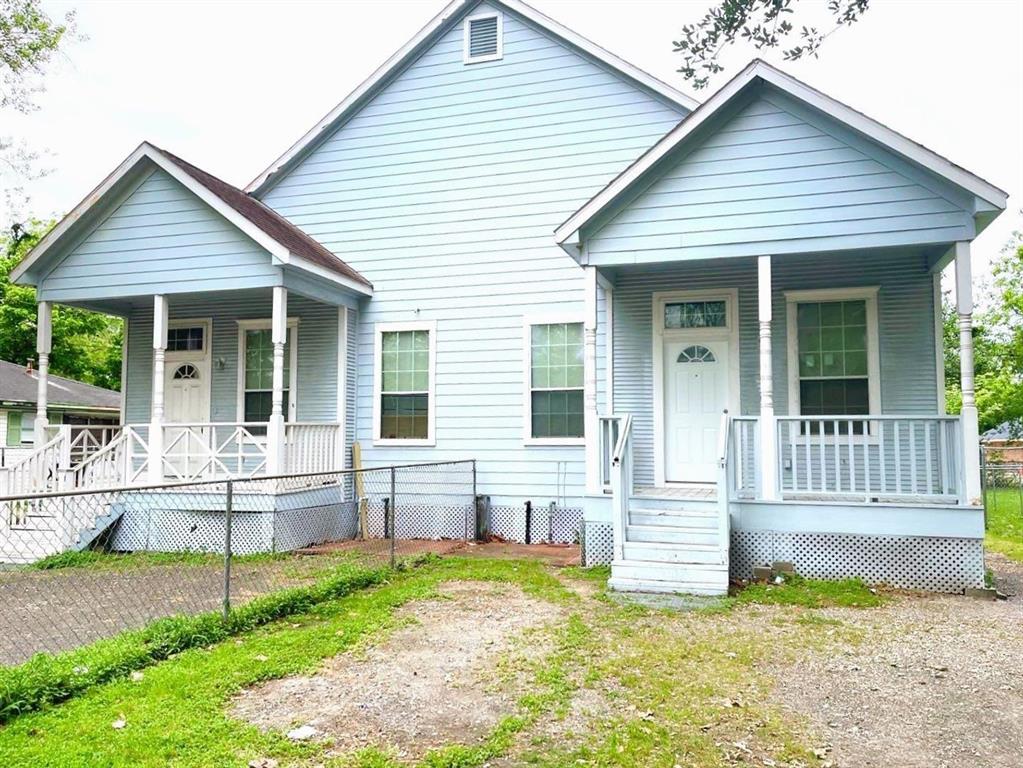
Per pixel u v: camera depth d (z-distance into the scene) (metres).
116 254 10.70
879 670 5.02
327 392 11.98
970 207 7.51
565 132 11.30
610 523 8.75
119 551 10.23
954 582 7.37
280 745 3.70
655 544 7.88
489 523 11.18
